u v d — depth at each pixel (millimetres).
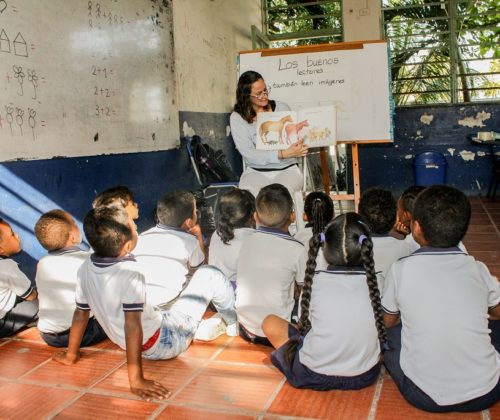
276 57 4434
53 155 3482
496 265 4012
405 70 7648
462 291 1895
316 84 4402
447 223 1898
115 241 2229
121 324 2262
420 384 1940
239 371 2400
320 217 2646
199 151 5367
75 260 2666
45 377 2420
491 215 5906
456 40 7258
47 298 2672
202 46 6234
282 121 3680
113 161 4211
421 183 7004
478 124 7164
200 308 2639
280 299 2525
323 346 2043
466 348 1870
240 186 3857
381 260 2408
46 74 3400
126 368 2482
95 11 3926
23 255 3266
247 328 2609
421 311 1913
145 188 4742
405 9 7426
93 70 3906
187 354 2598
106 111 4078
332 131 3744
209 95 6492
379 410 2018
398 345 2145
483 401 1900
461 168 7270
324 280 2080
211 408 2092
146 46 4711
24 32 3211
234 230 2889
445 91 7434
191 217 2863
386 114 4344
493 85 7398
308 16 7832
